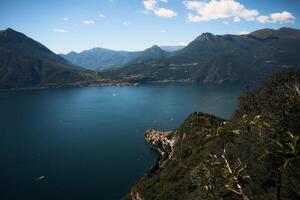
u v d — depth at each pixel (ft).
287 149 23.76
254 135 82.58
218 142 194.08
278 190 26.00
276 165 25.82
